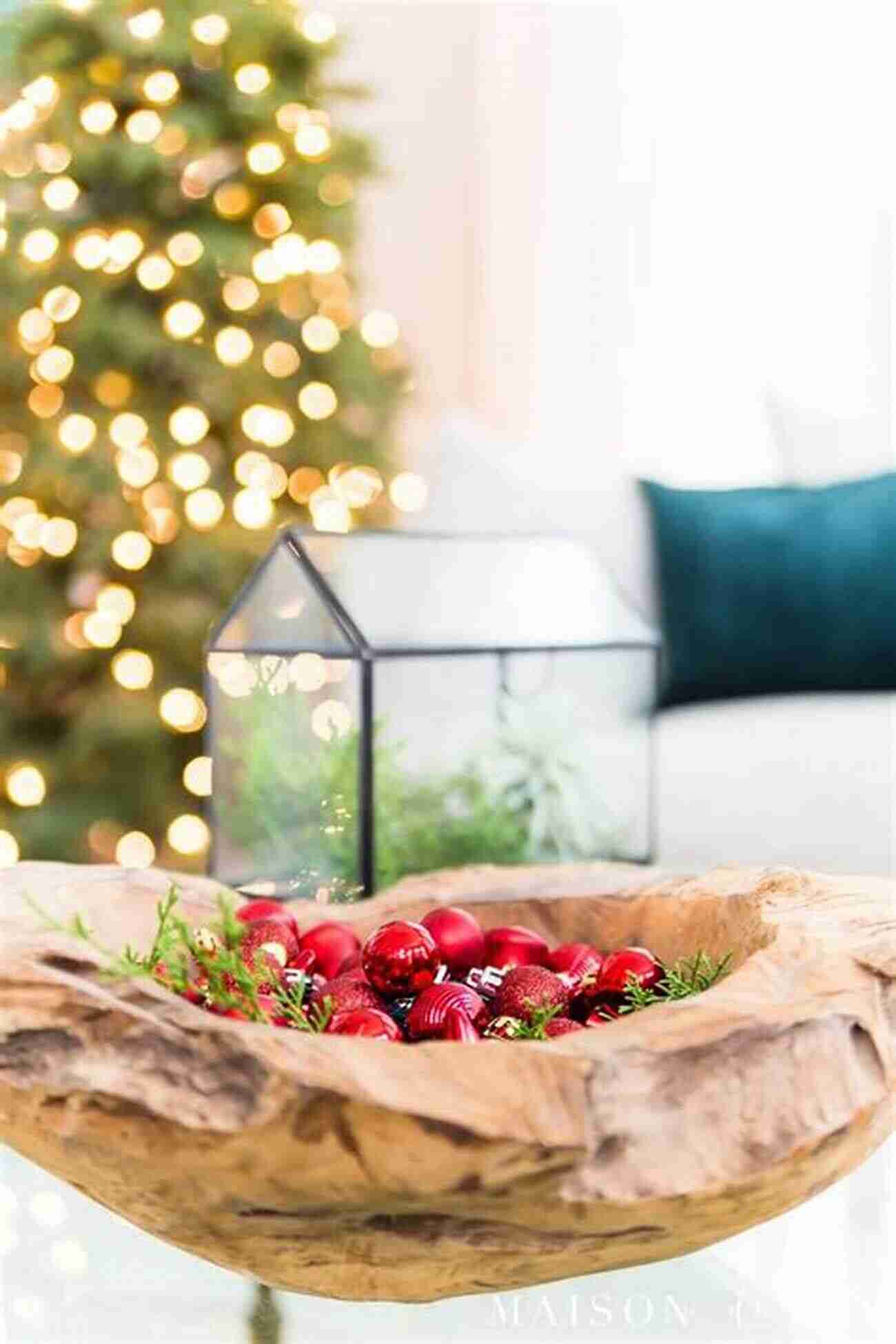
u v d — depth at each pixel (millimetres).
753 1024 1139
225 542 4047
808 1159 1147
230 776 2090
